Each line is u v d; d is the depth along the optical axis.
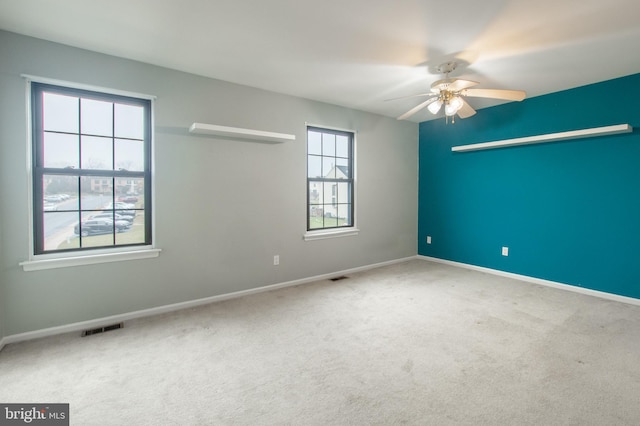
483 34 2.42
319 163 4.32
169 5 2.05
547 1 1.99
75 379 1.99
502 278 4.31
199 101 3.24
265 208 3.75
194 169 3.25
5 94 2.39
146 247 3.04
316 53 2.76
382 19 2.22
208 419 1.64
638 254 3.28
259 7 2.07
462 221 4.92
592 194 3.58
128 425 1.60
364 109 4.61
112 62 2.78
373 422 1.61
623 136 3.35
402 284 4.04
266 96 3.70
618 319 2.90
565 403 1.74
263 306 3.27
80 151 2.73
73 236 2.73
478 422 1.60
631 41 2.53
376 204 4.94
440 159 5.21
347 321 2.88
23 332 2.51
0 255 2.39
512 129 4.25
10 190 2.43
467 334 2.60
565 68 3.09
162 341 2.50
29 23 2.27
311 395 1.83
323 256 4.32
